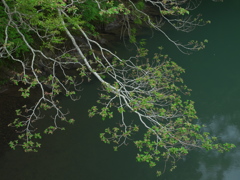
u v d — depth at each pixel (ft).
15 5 29.71
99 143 37.76
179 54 61.46
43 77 47.65
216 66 58.13
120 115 42.88
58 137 38.09
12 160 34.40
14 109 41.42
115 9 22.20
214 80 53.78
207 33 70.74
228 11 82.23
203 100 48.42
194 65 58.08
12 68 46.62
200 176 34.24
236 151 38.45
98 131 39.60
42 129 39.06
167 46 63.98
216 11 82.17
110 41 63.46
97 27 65.92
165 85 29.71
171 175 34.32
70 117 41.60
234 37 69.46
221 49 64.13
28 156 35.06
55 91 27.50
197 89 51.21
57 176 32.91
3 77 45.24
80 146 37.06
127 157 36.17
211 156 37.50
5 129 38.17
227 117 45.09
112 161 35.42
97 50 58.23
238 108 47.09
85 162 34.99
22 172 33.06
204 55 61.57
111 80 50.29
